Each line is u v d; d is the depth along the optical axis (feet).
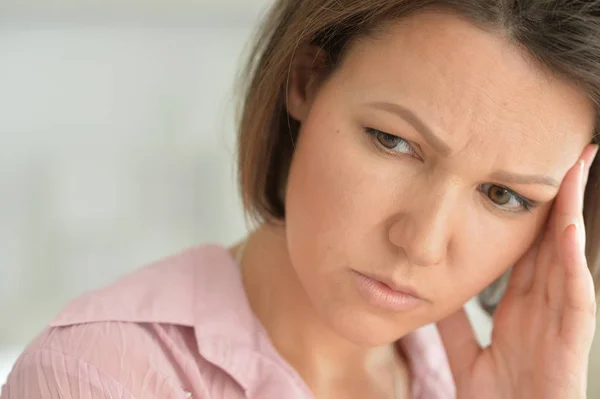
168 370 1.90
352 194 1.79
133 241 5.45
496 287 2.62
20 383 1.86
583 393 2.13
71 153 5.29
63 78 5.23
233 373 1.94
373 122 1.73
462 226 1.80
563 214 1.99
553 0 1.61
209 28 5.44
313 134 1.86
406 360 2.53
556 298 2.17
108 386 1.81
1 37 5.04
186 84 5.44
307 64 2.02
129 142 5.39
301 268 1.94
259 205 2.25
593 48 1.64
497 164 1.69
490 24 1.61
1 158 5.16
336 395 2.25
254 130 2.17
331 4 1.82
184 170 5.49
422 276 1.82
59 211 5.28
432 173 1.74
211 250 2.29
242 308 2.12
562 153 1.77
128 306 1.96
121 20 5.26
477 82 1.63
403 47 1.67
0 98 5.10
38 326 5.25
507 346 2.28
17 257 5.23
